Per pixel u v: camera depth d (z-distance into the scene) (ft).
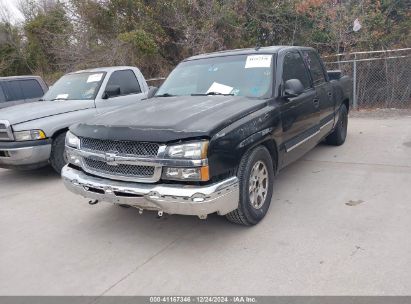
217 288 9.79
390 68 35.37
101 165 12.00
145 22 47.96
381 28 40.14
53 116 19.99
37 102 23.03
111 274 10.80
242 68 15.40
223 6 45.88
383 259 10.48
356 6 40.68
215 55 16.93
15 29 67.77
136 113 12.96
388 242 11.35
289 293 9.36
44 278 10.83
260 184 13.11
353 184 16.44
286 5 44.45
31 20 62.44
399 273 9.81
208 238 12.45
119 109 14.14
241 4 45.85
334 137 22.72
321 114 18.35
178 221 13.94
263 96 13.99
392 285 9.37
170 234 12.98
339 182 16.83
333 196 15.25
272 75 14.57
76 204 16.47
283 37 46.29
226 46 46.91
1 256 12.25
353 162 19.69
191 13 47.65
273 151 13.92
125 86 24.67
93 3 48.29
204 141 10.48
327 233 12.17
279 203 14.84
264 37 47.03
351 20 39.65
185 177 10.53
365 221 12.84
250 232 12.62
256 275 10.20
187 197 10.34
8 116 19.34
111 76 23.90
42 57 61.82
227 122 11.37
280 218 13.48
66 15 53.42
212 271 10.56
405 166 18.40
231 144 11.19
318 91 18.02
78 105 21.26
